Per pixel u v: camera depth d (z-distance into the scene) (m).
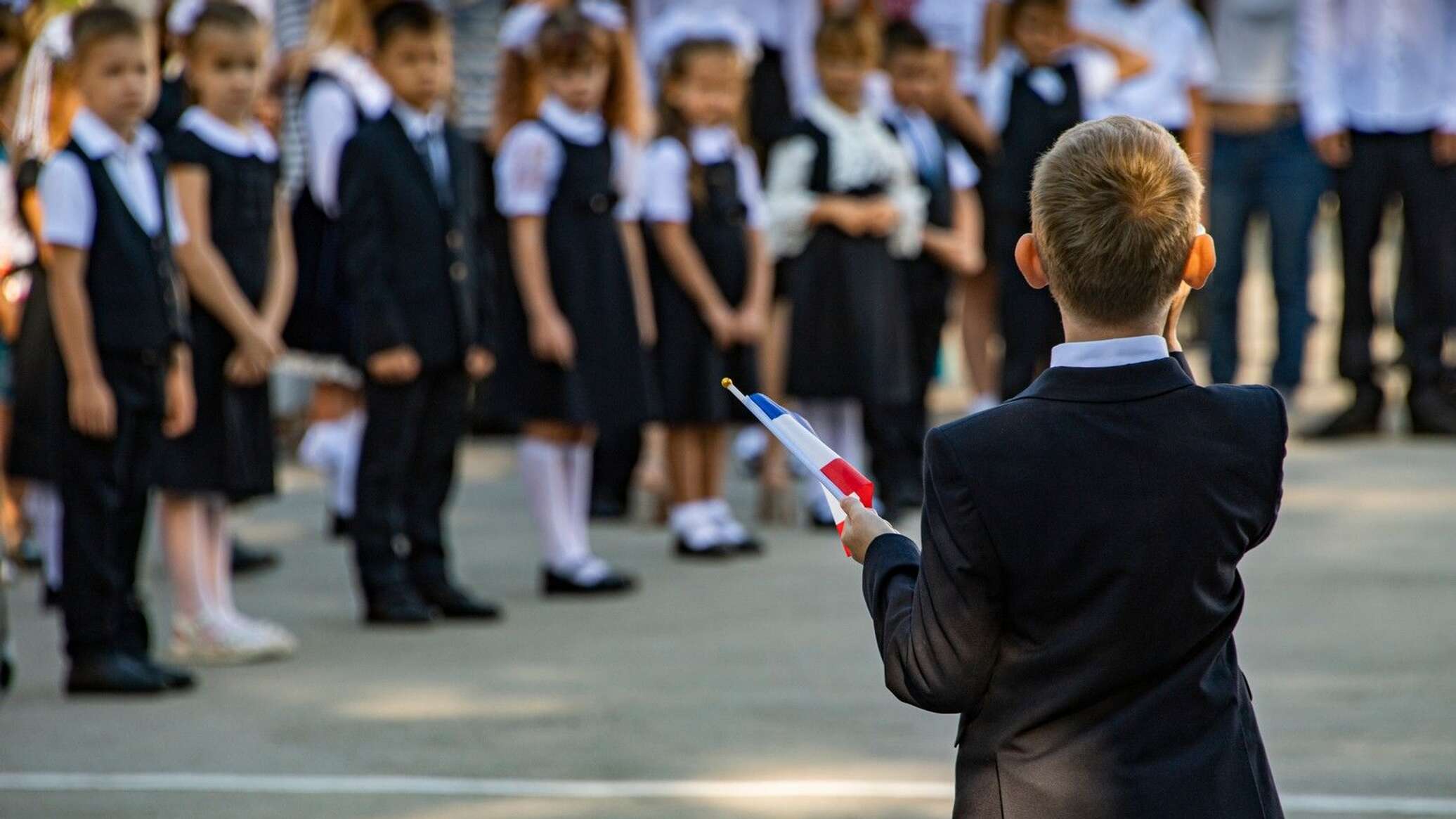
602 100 20.06
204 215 16.70
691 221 21.34
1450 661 15.98
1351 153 27.58
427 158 18.16
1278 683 15.34
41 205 14.81
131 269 15.05
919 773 13.12
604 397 19.38
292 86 21.98
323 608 18.98
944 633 6.96
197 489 16.56
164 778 13.06
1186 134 26.89
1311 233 29.50
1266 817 7.03
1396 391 32.88
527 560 21.47
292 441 29.19
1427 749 13.50
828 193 22.44
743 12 26.81
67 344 14.88
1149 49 26.64
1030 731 6.97
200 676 16.12
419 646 17.19
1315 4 27.30
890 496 23.23
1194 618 6.93
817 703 14.98
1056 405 7.11
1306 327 29.95
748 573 20.48
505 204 19.41
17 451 16.58
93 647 15.44
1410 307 28.14
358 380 21.22
